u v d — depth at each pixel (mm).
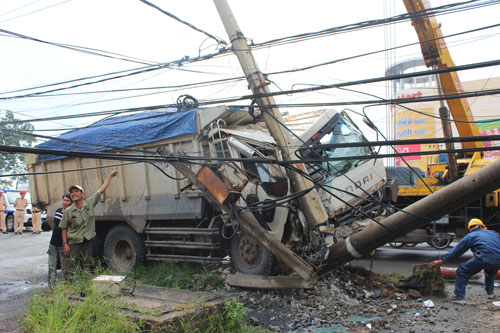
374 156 5551
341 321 6078
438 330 5598
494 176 5668
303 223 7570
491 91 5711
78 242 7066
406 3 10883
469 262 6793
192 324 4934
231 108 8539
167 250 9477
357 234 6953
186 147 8578
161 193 9000
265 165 7668
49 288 6258
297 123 9383
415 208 6344
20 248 14727
